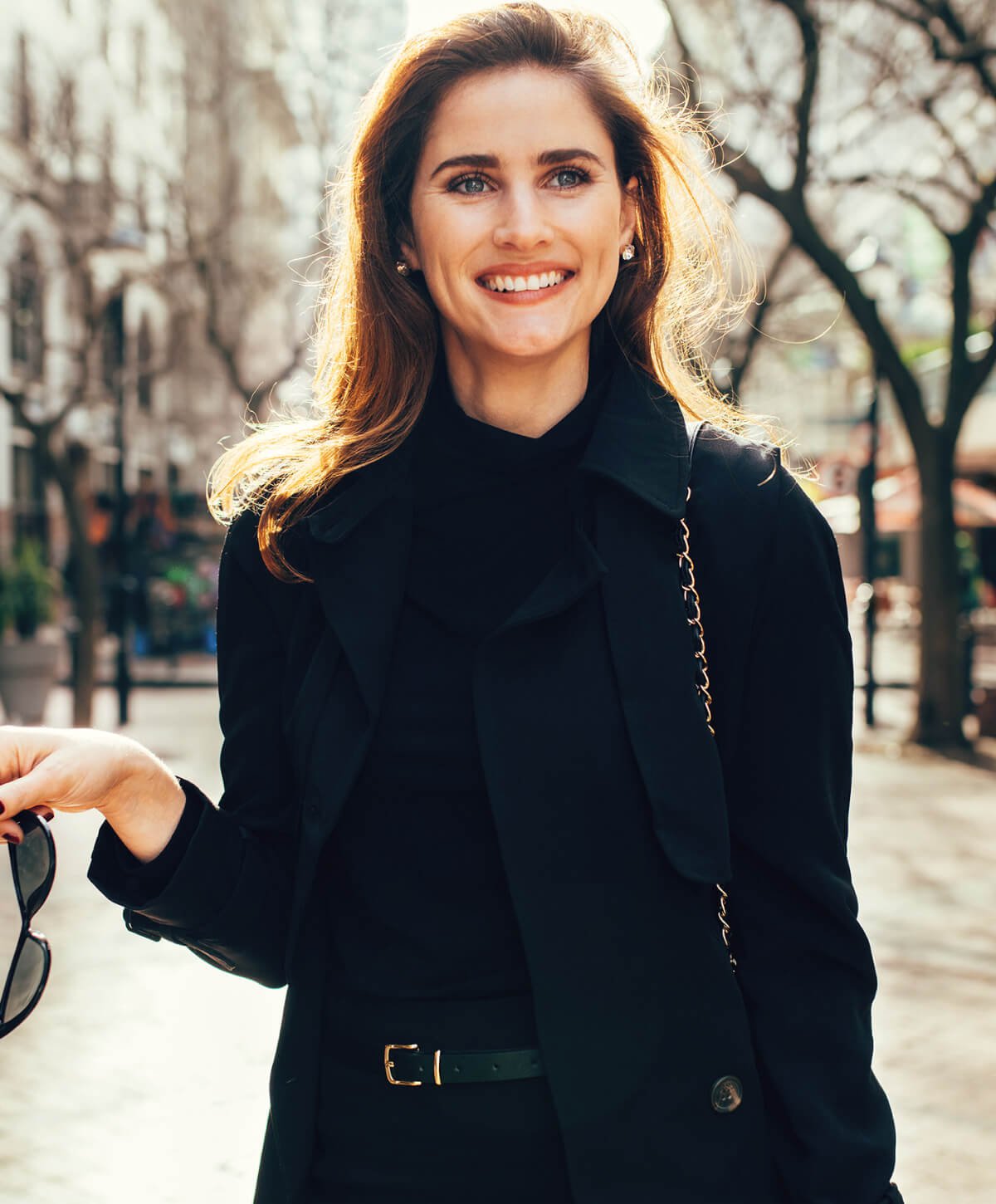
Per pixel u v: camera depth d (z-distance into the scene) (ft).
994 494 97.86
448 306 4.64
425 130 4.61
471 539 4.58
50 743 4.20
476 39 4.56
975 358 37.24
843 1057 4.43
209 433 81.76
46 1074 13.82
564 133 4.51
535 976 4.20
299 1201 4.48
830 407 92.48
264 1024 15.35
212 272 48.83
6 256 48.52
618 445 4.53
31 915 4.01
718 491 4.53
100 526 77.05
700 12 37.45
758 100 37.09
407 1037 4.36
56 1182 11.42
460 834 4.41
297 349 44.80
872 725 43.09
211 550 77.46
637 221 5.10
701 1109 4.26
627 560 4.43
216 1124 12.64
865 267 44.06
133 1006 15.90
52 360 66.85
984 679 54.39
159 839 4.50
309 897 4.49
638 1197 4.18
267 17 50.67
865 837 25.18
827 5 36.50
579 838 4.27
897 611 91.66
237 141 56.18
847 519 64.54
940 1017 15.44
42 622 44.86
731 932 4.55
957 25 33.73
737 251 5.39
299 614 4.75
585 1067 4.18
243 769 4.89
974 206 36.68
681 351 5.44
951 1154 12.01
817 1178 4.24
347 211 4.96
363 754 4.42
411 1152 4.33
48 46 52.60
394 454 4.71
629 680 4.33
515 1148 4.26
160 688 59.26
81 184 47.60
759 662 4.50
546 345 4.54
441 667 4.48
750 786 4.52
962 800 29.17
